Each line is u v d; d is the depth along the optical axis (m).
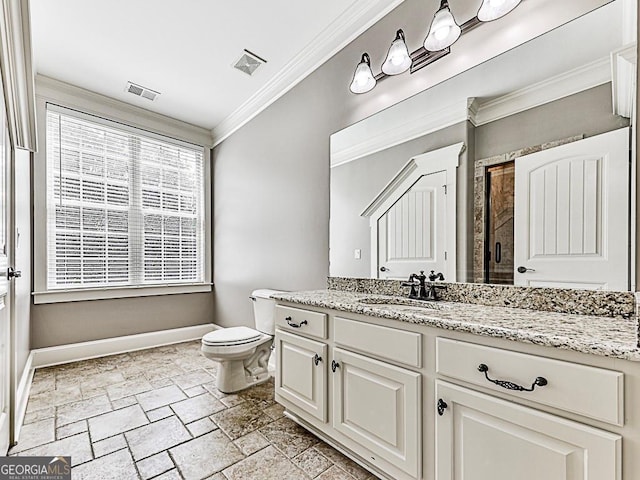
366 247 2.01
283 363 1.80
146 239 3.32
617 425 0.76
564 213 1.26
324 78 2.32
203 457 1.50
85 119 2.95
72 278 2.88
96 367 2.70
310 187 2.43
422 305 1.55
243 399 2.12
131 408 1.98
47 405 2.01
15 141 1.63
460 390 1.03
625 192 1.12
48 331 2.75
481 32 1.52
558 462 0.83
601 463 0.77
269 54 2.42
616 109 1.15
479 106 1.53
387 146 1.91
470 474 1.01
